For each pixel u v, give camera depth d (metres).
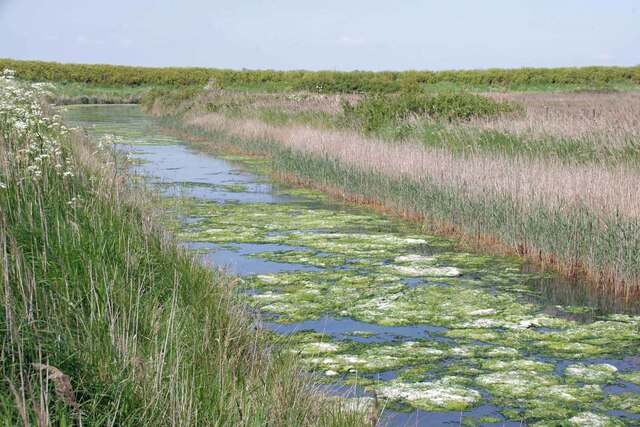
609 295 8.61
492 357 6.63
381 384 5.95
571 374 6.26
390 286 8.78
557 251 9.62
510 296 8.45
